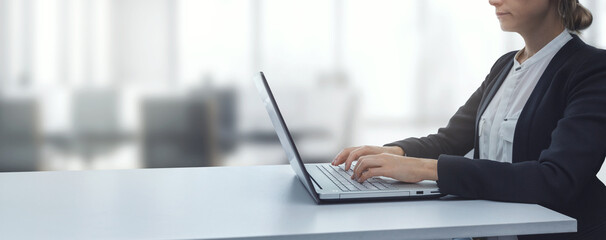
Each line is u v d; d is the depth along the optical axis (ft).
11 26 21.81
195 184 3.87
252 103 23.22
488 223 2.88
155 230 2.77
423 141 4.85
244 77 24.13
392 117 25.71
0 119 16.75
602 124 3.51
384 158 3.62
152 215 3.05
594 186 3.99
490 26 25.79
